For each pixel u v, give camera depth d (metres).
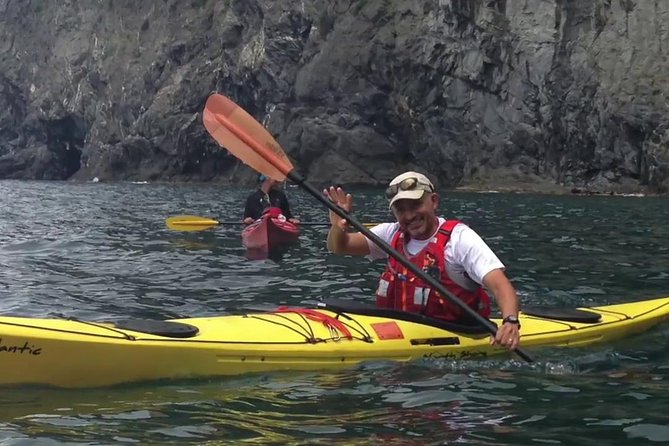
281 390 4.49
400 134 35.41
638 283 8.58
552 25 30.89
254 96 39.78
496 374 4.88
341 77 35.53
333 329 5.14
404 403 4.29
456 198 26.12
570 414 4.14
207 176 43.06
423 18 34.34
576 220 16.73
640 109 28.58
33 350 4.32
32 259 10.43
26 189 34.75
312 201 23.72
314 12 36.69
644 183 29.09
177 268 9.60
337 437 3.76
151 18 48.88
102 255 10.84
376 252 5.43
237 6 40.88
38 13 55.31
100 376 4.47
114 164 46.69
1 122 57.19
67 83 52.00
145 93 47.06
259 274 9.12
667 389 4.61
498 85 32.25
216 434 3.79
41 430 3.80
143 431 3.82
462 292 5.08
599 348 5.61
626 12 29.66
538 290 8.15
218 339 4.78
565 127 30.84
